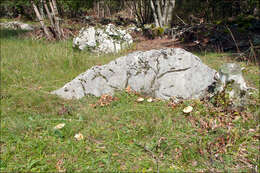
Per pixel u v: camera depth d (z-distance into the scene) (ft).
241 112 11.07
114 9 71.67
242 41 24.27
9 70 18.10
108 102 12.58
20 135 9.71
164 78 13.26
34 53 21.94
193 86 13.00
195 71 13.21
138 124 10.33
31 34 33.99
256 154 8.46
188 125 10.29
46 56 21.52
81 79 13.84
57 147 8.89
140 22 51.72
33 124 10.47
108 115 11.11
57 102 12.87
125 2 64.28
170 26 39.45
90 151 8.61
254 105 11.50
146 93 13.47
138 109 11.65
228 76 11.98
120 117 11.17
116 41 26.20
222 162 8.04
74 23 52.08
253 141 9.28
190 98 12.88
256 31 26.32
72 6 56.54
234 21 29.35
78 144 9.01
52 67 19.06
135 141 9.17
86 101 13.10
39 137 9.62
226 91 11.62
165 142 8.93
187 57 13.25
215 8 40.50
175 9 43.19
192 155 8.25
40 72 18.15
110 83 13.79
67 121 10.93
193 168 7.80
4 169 7.79
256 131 9.85
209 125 10.01
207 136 9.34
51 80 16.66
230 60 19.65
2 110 12.09
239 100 11.48
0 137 9.60
